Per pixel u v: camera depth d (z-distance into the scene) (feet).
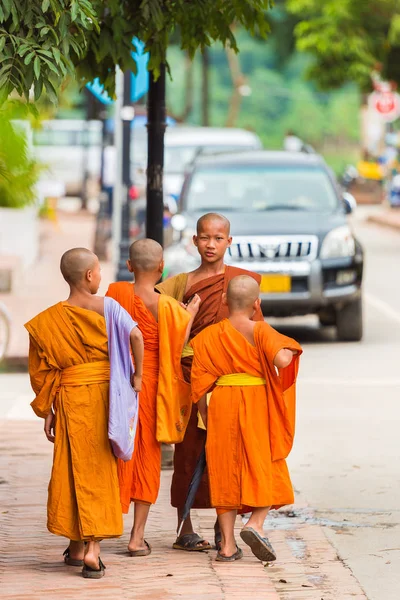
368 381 92.89
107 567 47.06
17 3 41.06
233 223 110.22
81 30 44.37
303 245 108.47
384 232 261.65
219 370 47.24
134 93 95.09
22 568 46.75
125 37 59.00
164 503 58.13
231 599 43.42
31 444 69.67
